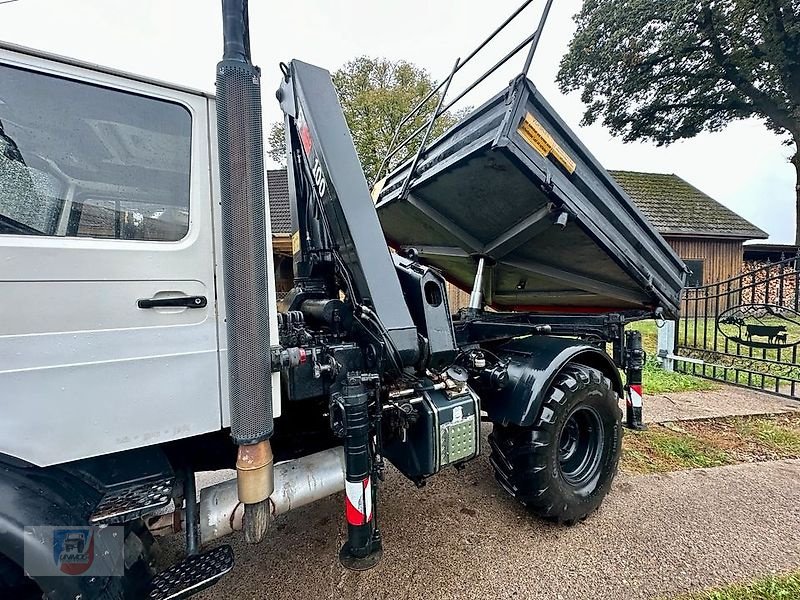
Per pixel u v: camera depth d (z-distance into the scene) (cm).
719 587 195
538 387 229
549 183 226
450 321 217
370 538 174
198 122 153
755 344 545
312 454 201
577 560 214
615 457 262
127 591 134
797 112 1564
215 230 153
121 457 149
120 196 141
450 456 197
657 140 1980
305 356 172
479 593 193
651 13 1552
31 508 118
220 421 154
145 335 139
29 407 123
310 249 251
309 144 209
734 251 1468
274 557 222
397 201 313
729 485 290
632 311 345
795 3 1348
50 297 125
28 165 130
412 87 1881
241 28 138
